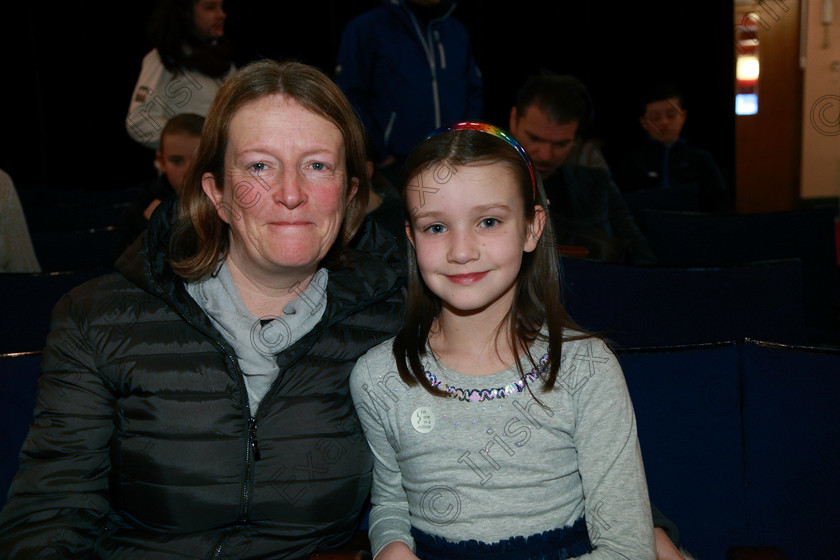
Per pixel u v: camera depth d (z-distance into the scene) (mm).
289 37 4859
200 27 2926
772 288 1858
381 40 3137
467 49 3396
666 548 1167
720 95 5188
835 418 1317
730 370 1390
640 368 1410
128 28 4980
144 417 1182
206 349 1198
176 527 1188
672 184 3938
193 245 1260
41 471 1161
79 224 3418
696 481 1371
